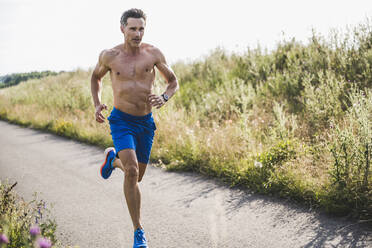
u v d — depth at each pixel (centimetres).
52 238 321
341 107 665
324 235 338
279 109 639
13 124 1532
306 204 418
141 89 347
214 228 375
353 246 313
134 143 342
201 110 941
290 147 535
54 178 615
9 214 346
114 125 346
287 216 391
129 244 348
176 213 425
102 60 353
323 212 392
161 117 835
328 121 609
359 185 396
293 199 437
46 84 2388
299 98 756
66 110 1380
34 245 259
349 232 340
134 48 345
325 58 848
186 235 362
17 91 2419
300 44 1024
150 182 566
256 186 486
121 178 596
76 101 1423
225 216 406
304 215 389
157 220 407
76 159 766
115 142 339
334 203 392
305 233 346
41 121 1332
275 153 532
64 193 525
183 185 538
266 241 337
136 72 345
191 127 802
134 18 331
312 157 499
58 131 1148
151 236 366
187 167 623
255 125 684
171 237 360
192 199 473
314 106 661
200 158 623
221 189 506
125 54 347
